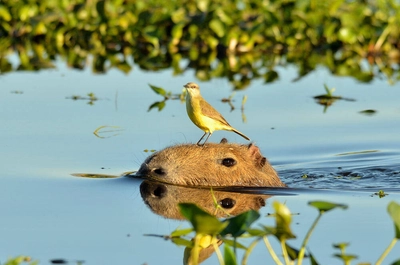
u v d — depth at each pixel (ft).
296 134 46.01
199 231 23.48
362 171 40.45
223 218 31.37
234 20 71.77
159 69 63.21
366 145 44.42
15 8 74.28
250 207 33.06
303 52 71.77
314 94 54.70
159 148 41.65
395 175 39.70
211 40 69.82
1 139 43.01
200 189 35.50
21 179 36.17
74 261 26.50
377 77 60.75
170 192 34.76
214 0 74.08
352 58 69.41
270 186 36.78
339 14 72.38
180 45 71.15
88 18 73.92
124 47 72.79
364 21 71.41
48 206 32.35
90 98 52.65
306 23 72.18
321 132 46.34
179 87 56.29
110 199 33.45
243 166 37.01
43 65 64.13
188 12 74.02
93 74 60.64
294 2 72.49
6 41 73.15
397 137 45.47
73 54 69.36
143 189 34.91
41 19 72.74
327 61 67.72
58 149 41.27
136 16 74.38
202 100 37.55
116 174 37.32
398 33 71.61
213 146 37.37
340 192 35.81
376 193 35.50
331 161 42.14
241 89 56.03
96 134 44.24
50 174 37.01
